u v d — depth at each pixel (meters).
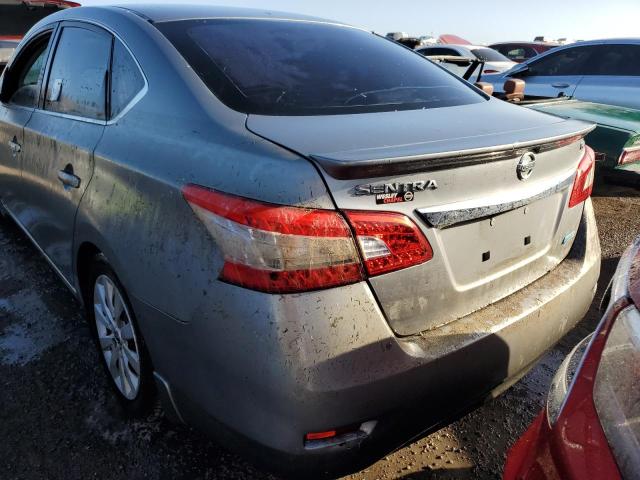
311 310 1.37
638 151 4.44
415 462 2.01
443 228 1.55
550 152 1.83
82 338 2.72
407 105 2.00
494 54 10.59
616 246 4.04
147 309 1.71
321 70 2.10
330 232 1.37
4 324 2.85
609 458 1.01
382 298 1.45
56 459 2.01
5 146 3.13
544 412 1.27
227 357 1.46
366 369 1.42
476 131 1.73
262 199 1.39
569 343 2.74
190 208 1.54
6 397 2.31
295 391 1.37
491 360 1.65
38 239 2.89
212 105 1.74
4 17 7.86
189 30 2.11
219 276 1.45
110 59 2.18
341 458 1.46
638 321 1.11
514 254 1.80
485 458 2.03
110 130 2.03
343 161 1.34
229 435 1.55
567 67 6.45
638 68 5.85
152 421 2.17
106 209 1.92
